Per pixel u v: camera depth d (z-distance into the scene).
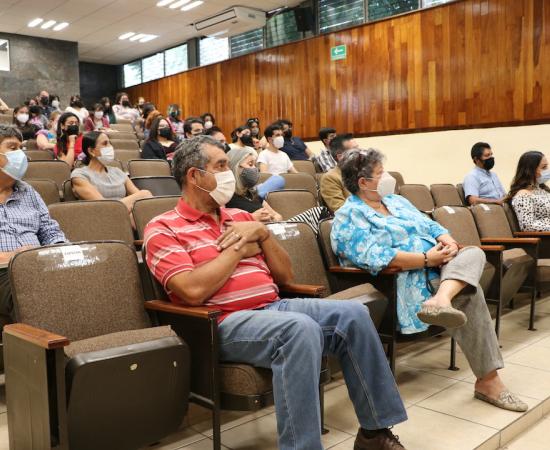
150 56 12.34
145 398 1.42
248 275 1.81
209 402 1.58
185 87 10.43
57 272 1.61
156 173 4.00
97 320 1.65
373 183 2.38
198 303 1.65
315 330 1.52
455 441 1.86
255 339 1.55
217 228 1.86
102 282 1.69
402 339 2.25
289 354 1.48
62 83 11.26
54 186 2.94
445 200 4.63
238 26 9.08
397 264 2.20
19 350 1.40
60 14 9.51
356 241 2.27
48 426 1.29
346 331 1.67
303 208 3.13
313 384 1.47
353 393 1.70
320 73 7.66
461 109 6.12
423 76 6.45
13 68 10.81
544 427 2.10
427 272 2.33
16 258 1.56
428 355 2.79
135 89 12.03
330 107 7.55
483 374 2.16
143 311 1.75
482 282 2.66
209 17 9.40
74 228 2.44
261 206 2.81
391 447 1.68
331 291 2.36
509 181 5.72
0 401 2.10
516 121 5.68
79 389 1.29
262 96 8.65
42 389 1.30
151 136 5.00
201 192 1.84
